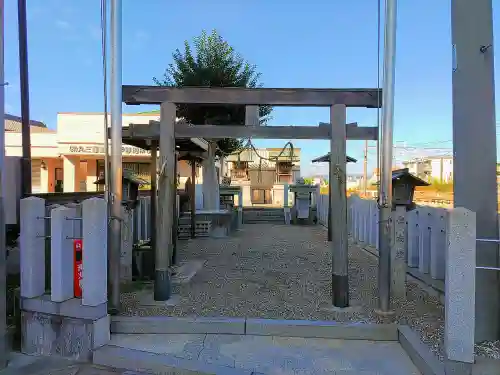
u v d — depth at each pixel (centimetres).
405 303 430
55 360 327
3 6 311
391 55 391
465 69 328
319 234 1076
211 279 546
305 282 530
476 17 325
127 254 543
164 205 443
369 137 428
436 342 323
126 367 313
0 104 310
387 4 390
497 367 258
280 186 2152
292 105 438
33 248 346
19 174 396
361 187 3675
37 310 340
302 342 353
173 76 1372
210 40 1380
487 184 320
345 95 427
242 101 438
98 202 333
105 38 397
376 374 293
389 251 386
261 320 377
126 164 2039
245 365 307
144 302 440
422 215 491
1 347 310
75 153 1991
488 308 311
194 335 368
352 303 434
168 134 439
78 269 347
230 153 1664
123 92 436
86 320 330
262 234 1073
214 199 1141
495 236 315
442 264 438
